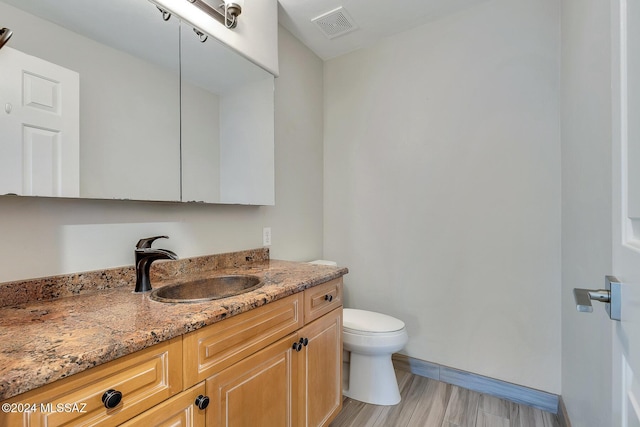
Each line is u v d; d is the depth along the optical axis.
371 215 2.30
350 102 2.40
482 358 1.88
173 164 1.42
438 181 2.03
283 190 2.10
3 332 0.72
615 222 0.62
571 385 1.43
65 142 1.06
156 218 1.36
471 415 1.66
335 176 2.48
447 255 2.00
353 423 1.59
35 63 1.00
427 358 2.07
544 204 1.70
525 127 1.76
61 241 1.06
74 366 0.59
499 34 1.83
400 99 2.18
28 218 0.99
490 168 1.86
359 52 2.36
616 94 0.61
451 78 1.98
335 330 1.52
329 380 1.46
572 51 1.40
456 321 1.97
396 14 1.96
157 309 0.90
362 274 2.34
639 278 0.47
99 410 0.64
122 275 1.20
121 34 1.23
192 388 0.83
